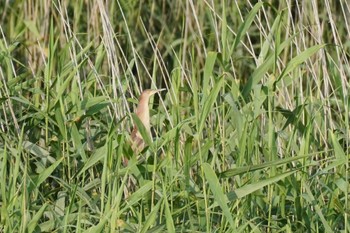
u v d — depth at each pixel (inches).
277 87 502.3
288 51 686.5
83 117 451.5
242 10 746.8
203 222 391.9
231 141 428.5
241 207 395.9
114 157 415.5
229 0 749.3
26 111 471.8
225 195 374.6
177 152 399.5
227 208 354.6
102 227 359.6
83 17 720.3
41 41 625.0
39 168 429.7
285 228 386.0
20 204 391.2
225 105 456.8
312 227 397.4
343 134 454.6
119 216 386.0
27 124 460.4
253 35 760.3
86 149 462.0
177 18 741.3
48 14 639.1
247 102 453.7
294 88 547.8
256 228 372.2
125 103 484.1
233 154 431.5
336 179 419.8
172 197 387.5
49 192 417.7
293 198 407.5
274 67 407.5
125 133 437.4
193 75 394.0
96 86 560.4
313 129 486.0
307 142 407.5
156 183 407.5
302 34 513.3
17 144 437.4
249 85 409.4
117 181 408.2
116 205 365.1
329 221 401.4
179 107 448.1
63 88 448.1
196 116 385.1
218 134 445.7
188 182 389.4
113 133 384.8
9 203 374.6
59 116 421.4
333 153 470.6
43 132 486.9
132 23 753.0
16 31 668.7
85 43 703.1
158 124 462.0
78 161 469.1
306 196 389.4
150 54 743.1
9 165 432.5
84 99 469.4
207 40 737.0
